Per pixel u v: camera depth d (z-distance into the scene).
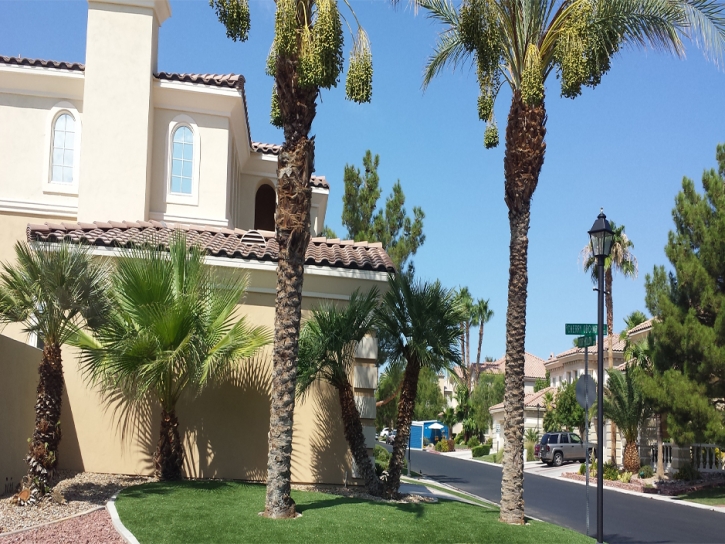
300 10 11.38
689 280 25.30
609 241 13.41
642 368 30.83
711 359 24.00
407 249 33.09
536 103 13.23
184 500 11.43
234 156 21.88
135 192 19.02
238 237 16.34
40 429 10.94
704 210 25.83
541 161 13.59
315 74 10.61
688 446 30.84
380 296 15.20
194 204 19.83
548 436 43.03
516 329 13.24
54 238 14.09
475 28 13.26
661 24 13.51
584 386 14.35
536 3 13.31
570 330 14.41
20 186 19.17
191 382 13.20
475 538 11.13
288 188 11.26
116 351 12.08
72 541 9.10
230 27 10.77
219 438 14.22
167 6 20.25
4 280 11.09
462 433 71.19
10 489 11.77
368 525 10.87
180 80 19.73
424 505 13.29
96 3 19.48
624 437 34.81
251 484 13.50
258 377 14.52
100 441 13.88
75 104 19.66
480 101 14.08
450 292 14.63
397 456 14.27
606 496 24.77
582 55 12.61
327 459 14.56
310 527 10.31
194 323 12.57
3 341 11.59
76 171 19.44
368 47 11.13
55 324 11.05
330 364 13.98
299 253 11.24
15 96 19.41
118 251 13.81
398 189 34.38
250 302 14.65
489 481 27.92
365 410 14.73
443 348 14.13
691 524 18.05
